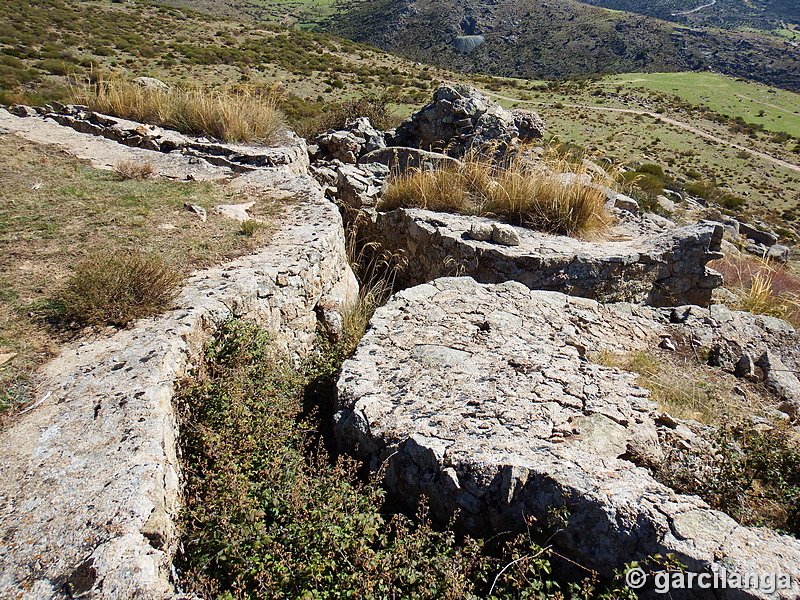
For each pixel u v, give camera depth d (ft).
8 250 14.47
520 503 8.71
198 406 10.57
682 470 9.92
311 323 16.25
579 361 13.23
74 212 17.53
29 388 9.71
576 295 19.75
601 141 116.26
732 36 465.88
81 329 11.48
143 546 7.15
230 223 18.20
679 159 118.21
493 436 9.73
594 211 23.43
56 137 25.95
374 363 12.51
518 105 144.05
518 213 23.93
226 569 7.93
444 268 20.68
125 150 25.62
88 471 8.07
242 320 13.19
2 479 7.88
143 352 10.75
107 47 100.89
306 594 7.29
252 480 9.63
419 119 39.65
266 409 11.22
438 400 11.03
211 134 29.91
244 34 156.97
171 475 8.83
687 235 21.04
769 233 62.08
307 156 32.71
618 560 7.93
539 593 7.72
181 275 14.14
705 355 15.66
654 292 20.97
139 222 17.17
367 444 10.28
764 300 22.65
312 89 101.40
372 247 25.25
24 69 71.05
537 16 464.24
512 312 15.72
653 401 12.24
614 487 8.46
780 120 199.72
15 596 6.37
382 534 8.80
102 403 9.39
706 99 226.38
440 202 24.80
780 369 15.06
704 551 7.40
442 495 9.13
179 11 171.22
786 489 10.00
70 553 6.89
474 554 8.34
